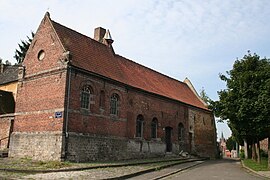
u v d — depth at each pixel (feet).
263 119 66.18
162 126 102.78
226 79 77.61
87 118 72.08
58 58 71.67
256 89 68.90
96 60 82.94
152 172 61.00
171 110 109.50
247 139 101.86
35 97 74.18
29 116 74.13
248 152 122.31
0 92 94.84
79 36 83.66
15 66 110.11
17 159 68.54
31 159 68.59
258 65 75.31
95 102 75.15
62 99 67.41
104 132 76.74
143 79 104.27
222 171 68.18
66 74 68.64
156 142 98.27
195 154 121.80
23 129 74.59
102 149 75.25
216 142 142.20
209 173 62.90
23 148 72.84
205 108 135.13
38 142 69.67
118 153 80.64
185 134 116.78
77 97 70.23
